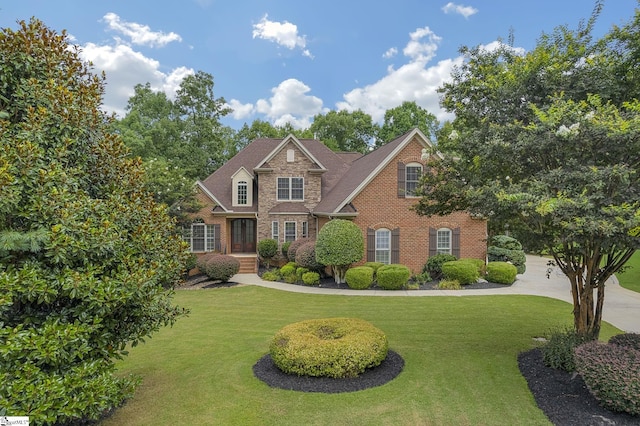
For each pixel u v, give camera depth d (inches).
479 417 209.8
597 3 247.8
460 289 601.0
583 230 198.4
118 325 206.2
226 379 264.2
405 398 231.9
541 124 231.9
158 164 754.2
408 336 358.9
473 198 260.8
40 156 163.5
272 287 642.8
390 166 690.2
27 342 149.9
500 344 332.5
